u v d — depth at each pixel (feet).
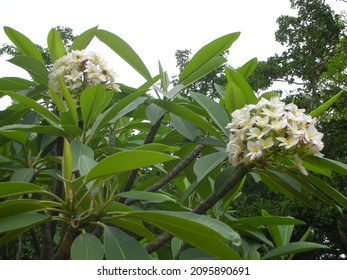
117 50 9.87
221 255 6.55
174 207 10.38
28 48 10.57
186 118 9.08
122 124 13.14
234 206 35.27
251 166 7.93
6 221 6.41
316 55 43.39
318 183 8.29
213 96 39.09
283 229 11.18
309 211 30.73
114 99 10.99
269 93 8.84
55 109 10.92
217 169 10.75
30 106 8.57
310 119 7.61
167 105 9.05
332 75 39.32
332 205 8.62
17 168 9.75
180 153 10.82
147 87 11.59
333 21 42.80
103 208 6.70
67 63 9.73
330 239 31.94
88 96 8.30
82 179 6.55
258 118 7.55
